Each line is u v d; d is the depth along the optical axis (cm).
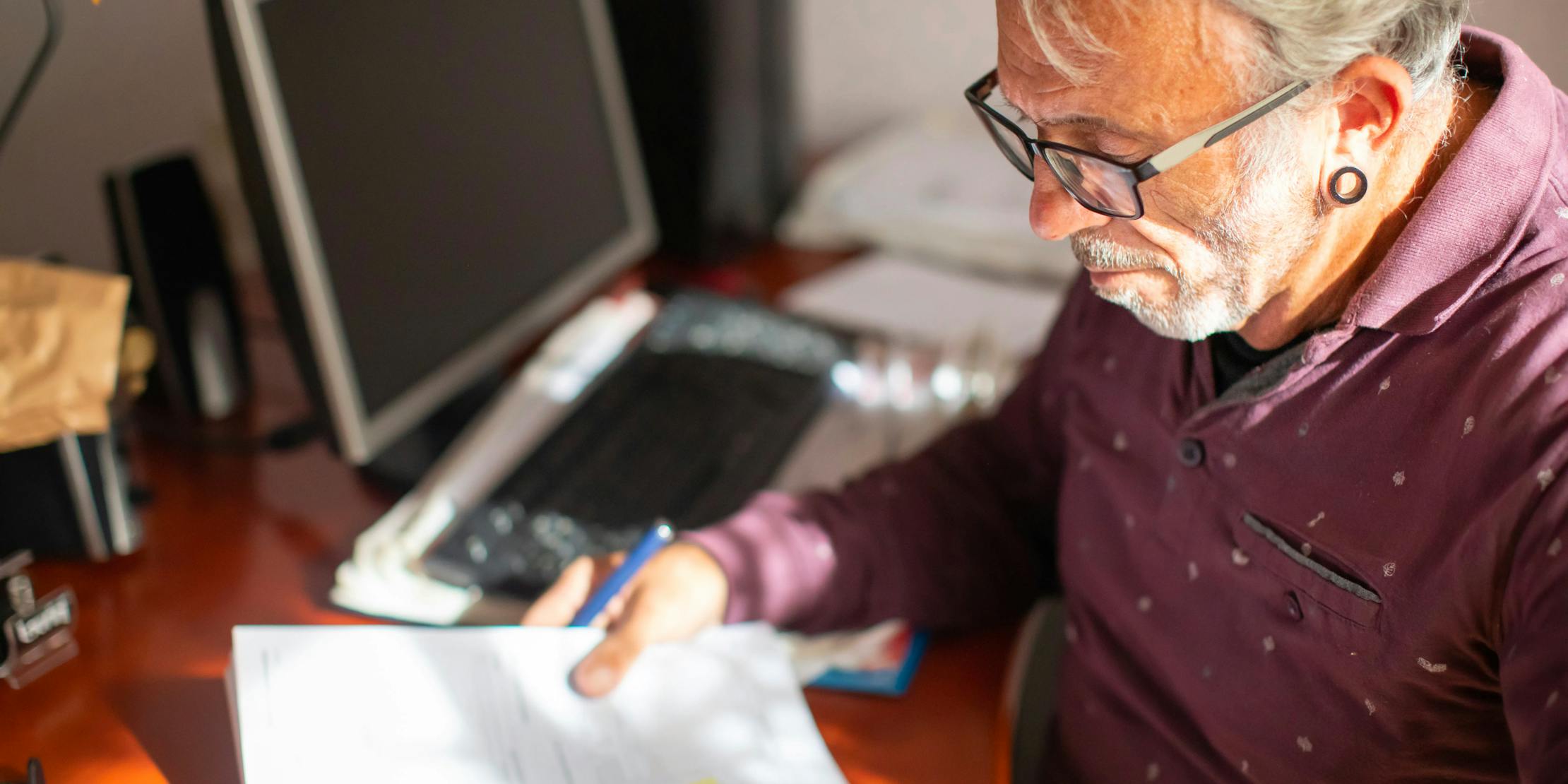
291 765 70
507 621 91
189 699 83
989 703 88
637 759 74
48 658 86
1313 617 72
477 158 111
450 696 75
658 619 83
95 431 90
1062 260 140
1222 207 66
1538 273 64
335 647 77
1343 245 70
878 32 164
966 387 118
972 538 97
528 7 116
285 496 105
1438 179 67
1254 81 61
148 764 78
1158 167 64
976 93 77
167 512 102
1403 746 71
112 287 90
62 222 115
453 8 107
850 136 172
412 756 71
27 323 88
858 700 87
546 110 120
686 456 108
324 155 94
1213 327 73
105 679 85
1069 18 62
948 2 159
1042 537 103
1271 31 60
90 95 113
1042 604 99
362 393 99
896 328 129
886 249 148
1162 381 83
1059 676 99
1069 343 93
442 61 106
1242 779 80
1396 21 61
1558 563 57
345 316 97
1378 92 62
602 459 106
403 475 106
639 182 133
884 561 93
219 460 109
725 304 129
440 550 94
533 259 119
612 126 129
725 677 80
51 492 92
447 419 114
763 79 142
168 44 116
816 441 114
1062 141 67
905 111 169
